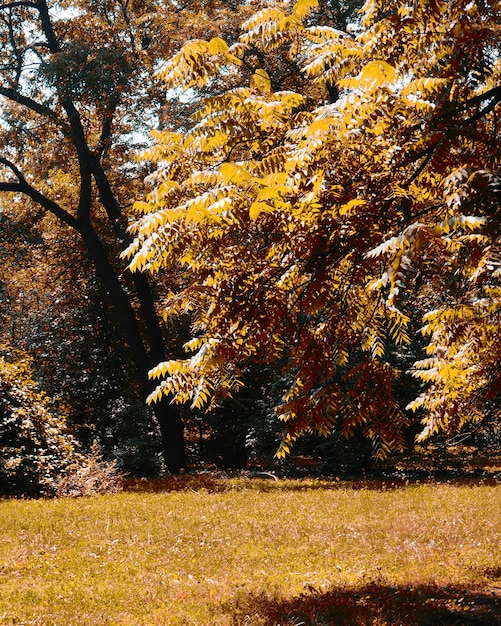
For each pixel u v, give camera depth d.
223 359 5.89
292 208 5.46
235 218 5.39
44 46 27.98
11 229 29.44
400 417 6.18
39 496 17.86
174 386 6.08
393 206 5.87
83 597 8.68
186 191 5.58
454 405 8.20
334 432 25.91
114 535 12.49
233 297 5.68
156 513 14.77
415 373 8.32
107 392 31.52
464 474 25.91
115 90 25.64
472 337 7.64
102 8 27.83
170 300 6.11
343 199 5.61
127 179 30.03
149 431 30.25
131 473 27.56
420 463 28.50
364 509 15.66
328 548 11.63
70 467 19.06
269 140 5.76
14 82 26.91
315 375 6.05
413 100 5.69
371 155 5.71
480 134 5.99
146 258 5.56
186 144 5.74
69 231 32.28
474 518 14.36
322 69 6.14
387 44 5.86
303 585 9.14
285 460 26.73
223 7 28.42
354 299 6.26
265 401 26.91
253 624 7.45
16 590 8.88
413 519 14.18
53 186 32.50
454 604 8.00
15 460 17.53
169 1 28.62
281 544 12.02
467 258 5.52
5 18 29.28
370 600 8.25
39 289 39.72
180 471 27.14
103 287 31.55
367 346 6.42
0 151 28.20
